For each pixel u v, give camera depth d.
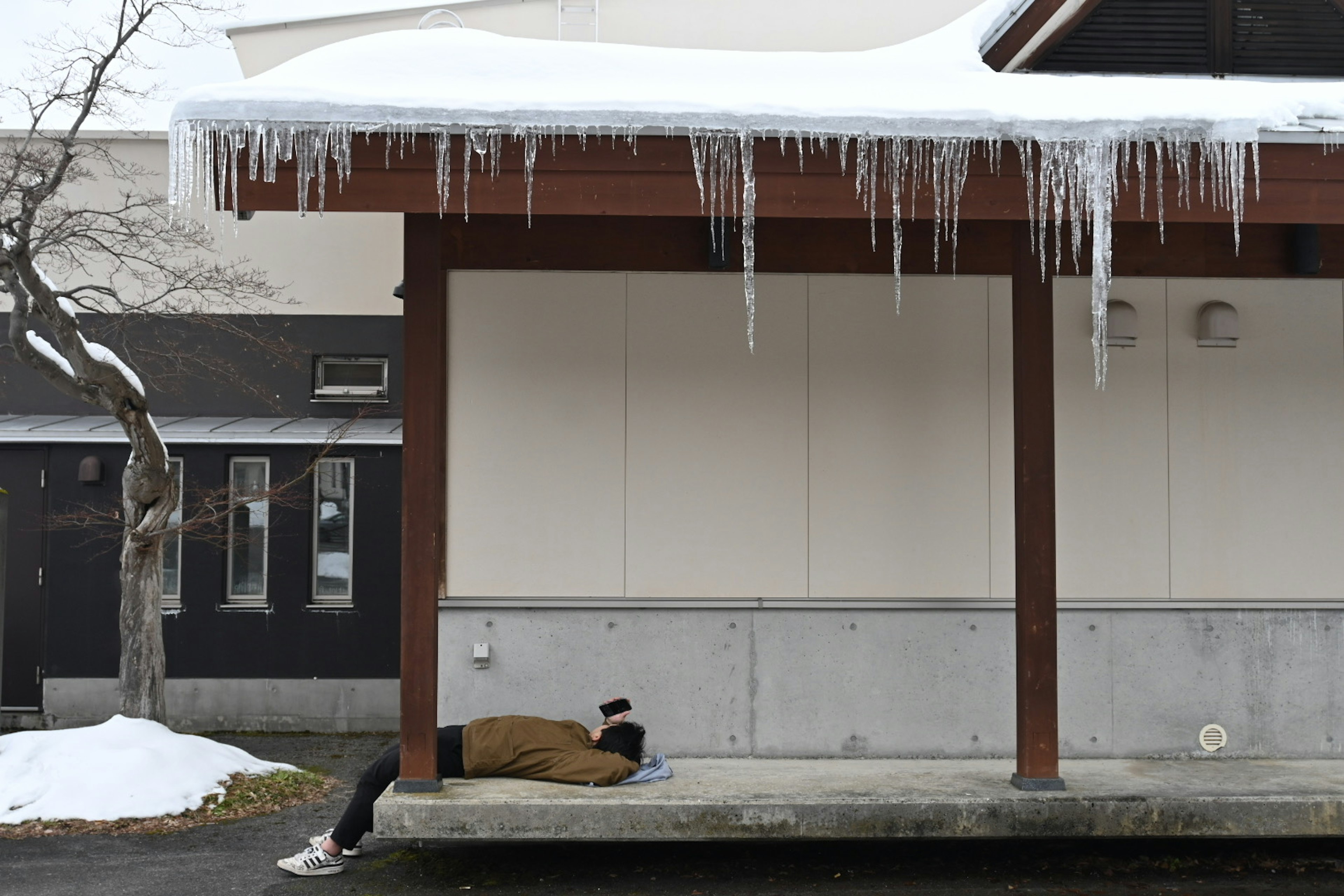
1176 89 6.18
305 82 5.78
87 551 10.89
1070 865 6.35
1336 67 7.68
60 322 8.03
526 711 6.98
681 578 7.07
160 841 6.87
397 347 11.91
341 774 8.95
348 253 11.97
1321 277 7.34
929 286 7.23
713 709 7.02
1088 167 5.74
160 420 11.50
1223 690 7.13
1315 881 6.06
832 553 7.12
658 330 7.14
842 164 5.72
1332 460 7.30
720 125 5.62
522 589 7.03
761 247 7.17
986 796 6.02
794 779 6.39
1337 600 7.22
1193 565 7.21
